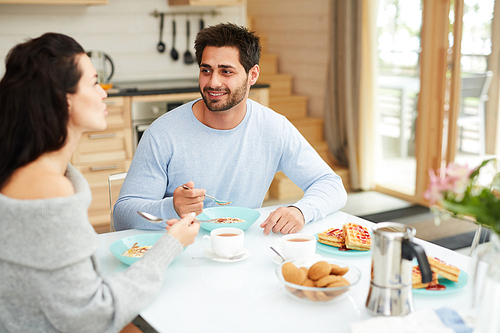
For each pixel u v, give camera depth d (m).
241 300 1.11
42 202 0.95
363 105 4.61
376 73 4.61
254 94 4.12
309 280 1.09
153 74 4.36
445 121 4.00
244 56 1.69
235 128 1.81
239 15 4.60
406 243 0.98
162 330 0.99
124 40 4.18
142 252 1.32
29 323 1.02
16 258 0.96
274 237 1.52
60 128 1.03
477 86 3.71
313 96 5.44
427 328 0.92
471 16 3.67
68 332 1.01
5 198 0.96
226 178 1.85
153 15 4.25
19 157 1.02
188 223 1.22
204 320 1.03
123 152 3.68
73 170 1.15
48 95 1.01
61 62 1.02
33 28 3.82
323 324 1.00
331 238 1.42
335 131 4.91
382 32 4.50
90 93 1.08
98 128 1.12
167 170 1.81
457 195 0.87
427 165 4.20
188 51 4.46
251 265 1.31
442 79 3.95
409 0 4.16
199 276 1.24
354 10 4.44
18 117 1.01
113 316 1.03
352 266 1.15
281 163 1.95
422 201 4.27
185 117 1.80
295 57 5.66
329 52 4.77
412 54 4.22
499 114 3.58
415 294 1.13
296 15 5.54
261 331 0.98
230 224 1.52
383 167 4.73
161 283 1.11
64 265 0.97
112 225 1.94
